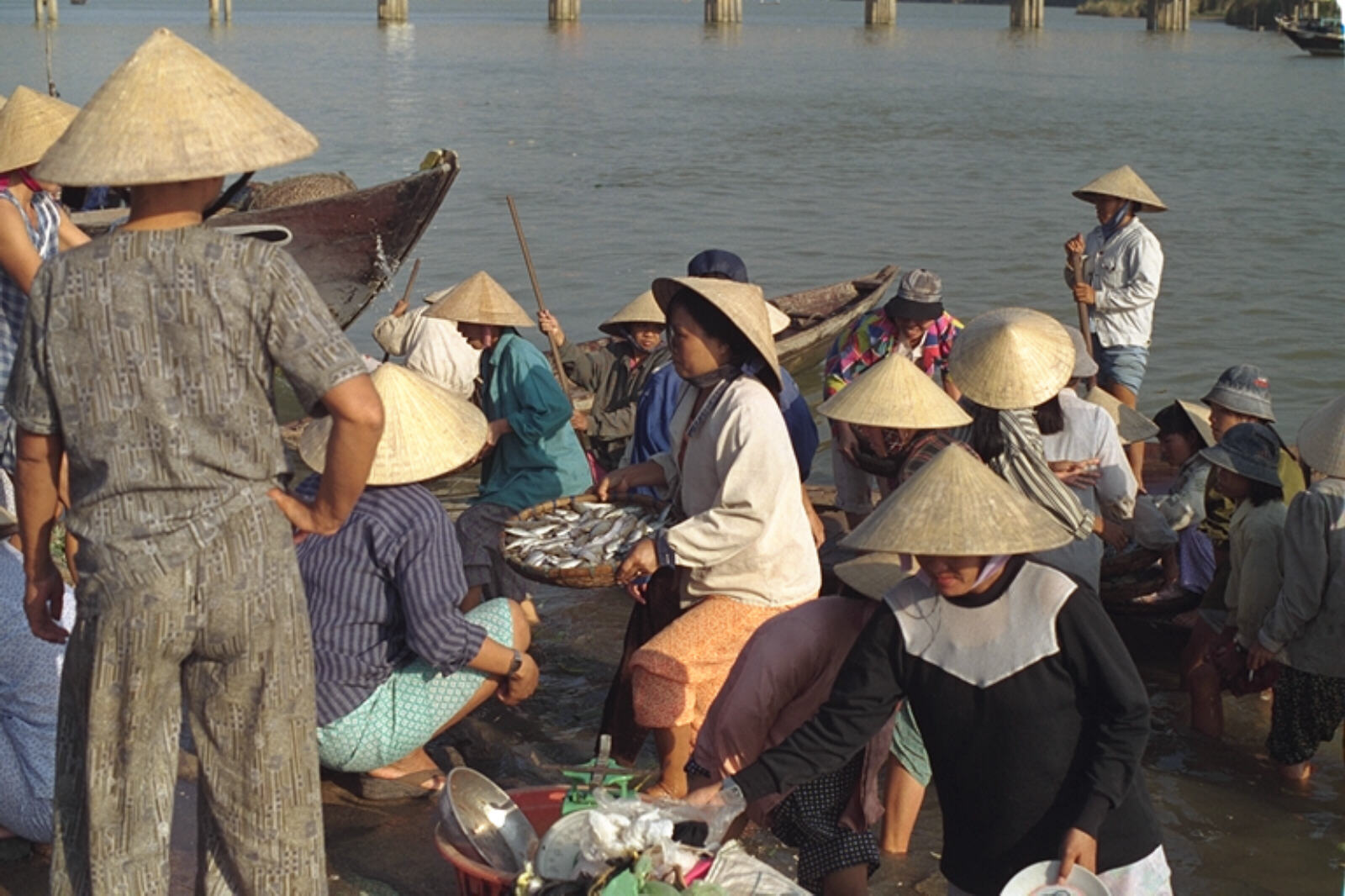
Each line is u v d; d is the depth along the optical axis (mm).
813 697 4066
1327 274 17953
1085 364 6844
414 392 4703
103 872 3178
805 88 49250
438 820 4129
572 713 5855
